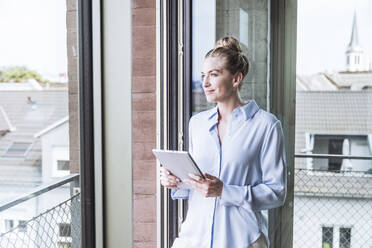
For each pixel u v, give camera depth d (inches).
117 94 83.9
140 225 84.9
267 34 74.5
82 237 85.5
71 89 84.0
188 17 78.3
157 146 81.7
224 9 76.7
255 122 68.9
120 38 82.7
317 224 74.2
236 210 68.2
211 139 69.7
